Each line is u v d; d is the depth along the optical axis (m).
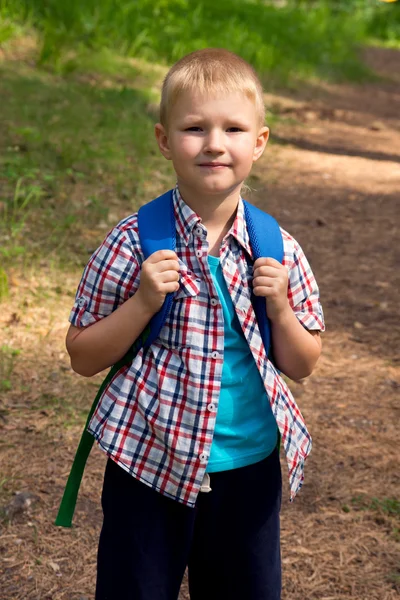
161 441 2.20
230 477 2.30
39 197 7.47
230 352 2.24
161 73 12.91
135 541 2.28
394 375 5.49
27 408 4.59
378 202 9.62
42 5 13.09
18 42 12.07
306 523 3.87
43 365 5.05
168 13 15.16
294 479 2.30
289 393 2.36
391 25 27.47
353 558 3.63
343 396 5.15
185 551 2.32
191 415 2.18
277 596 2.42
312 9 23.31
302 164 10.96
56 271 6.28
